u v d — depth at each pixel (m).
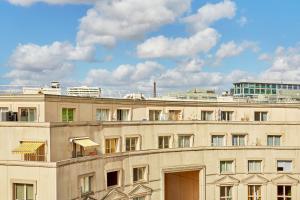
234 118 60.69
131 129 50.50
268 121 59.03
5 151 39.50
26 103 41.81
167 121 54.34
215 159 57.09
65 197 37.97
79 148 42.81
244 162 57.81
